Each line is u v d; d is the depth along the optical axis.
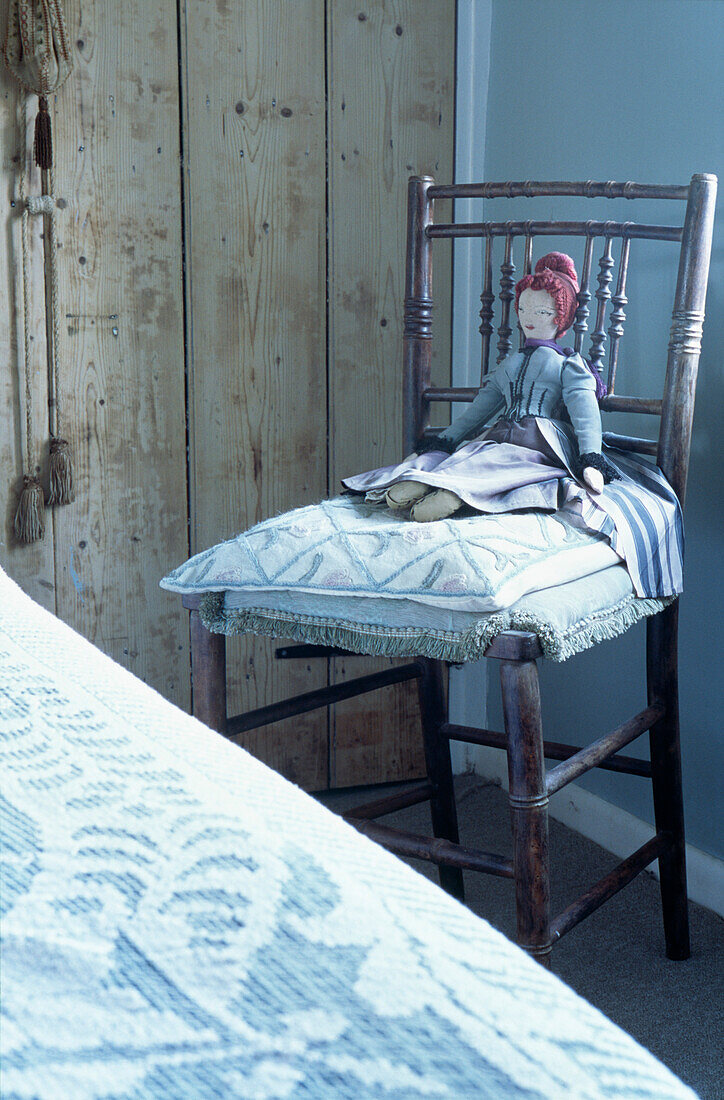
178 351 1.77
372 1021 0.18
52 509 1.72
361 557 0.99
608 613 1.03
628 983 1.37
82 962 0.19
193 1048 0.17
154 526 1.80
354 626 0.98
